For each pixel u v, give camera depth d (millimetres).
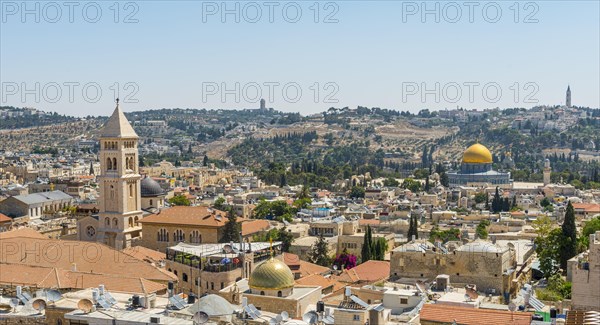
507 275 170625
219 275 183000
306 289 159750
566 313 121562
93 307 120250
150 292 152500
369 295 152625
